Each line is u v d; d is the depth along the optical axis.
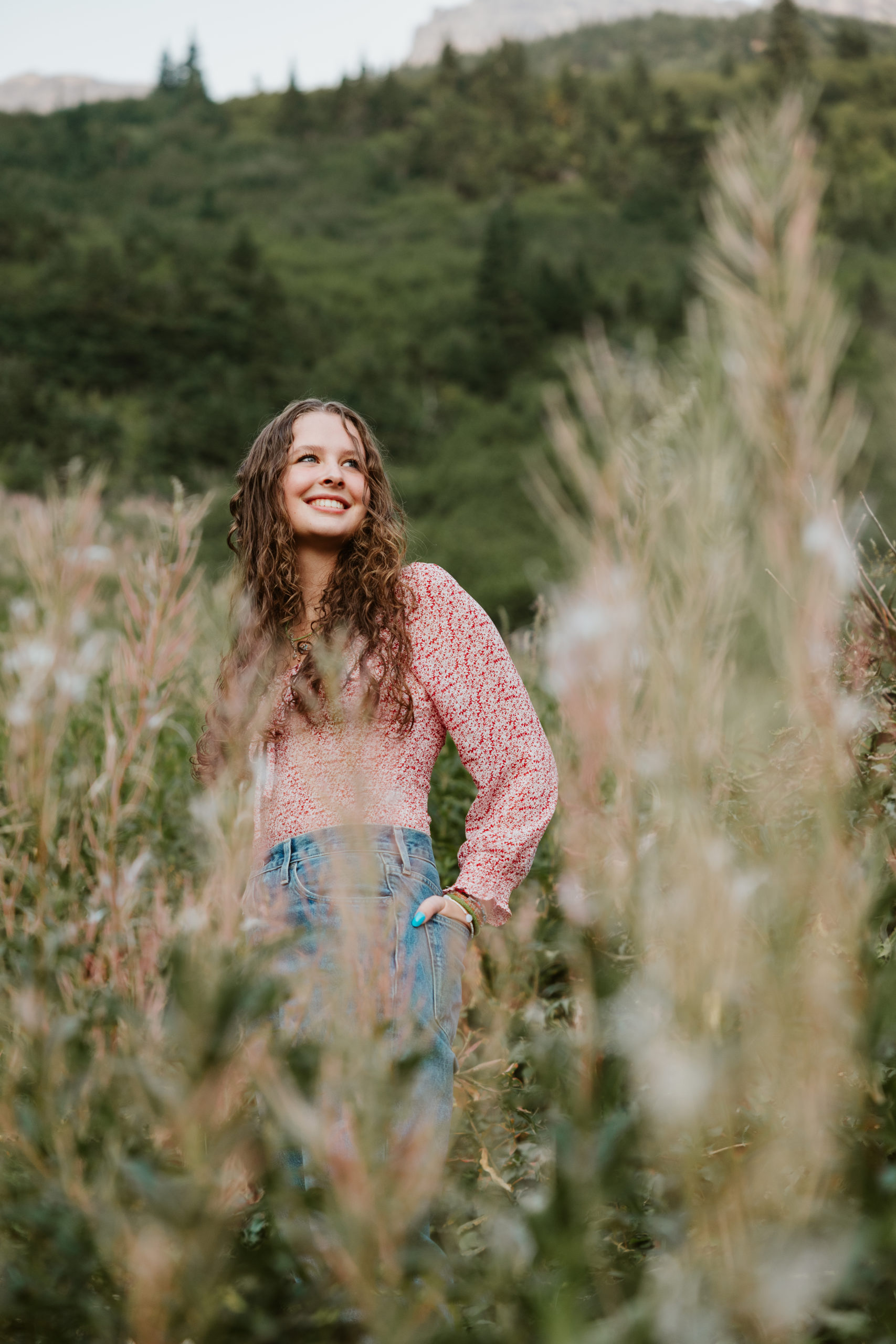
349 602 1.88
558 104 109.50
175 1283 0.92
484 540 34.69
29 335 48.03
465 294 67.25
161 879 2.22
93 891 2.22
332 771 1.72
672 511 0.87
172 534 2.46
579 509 0.88
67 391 46.53
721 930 0.89
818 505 0.81
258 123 112.38
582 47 161.62
